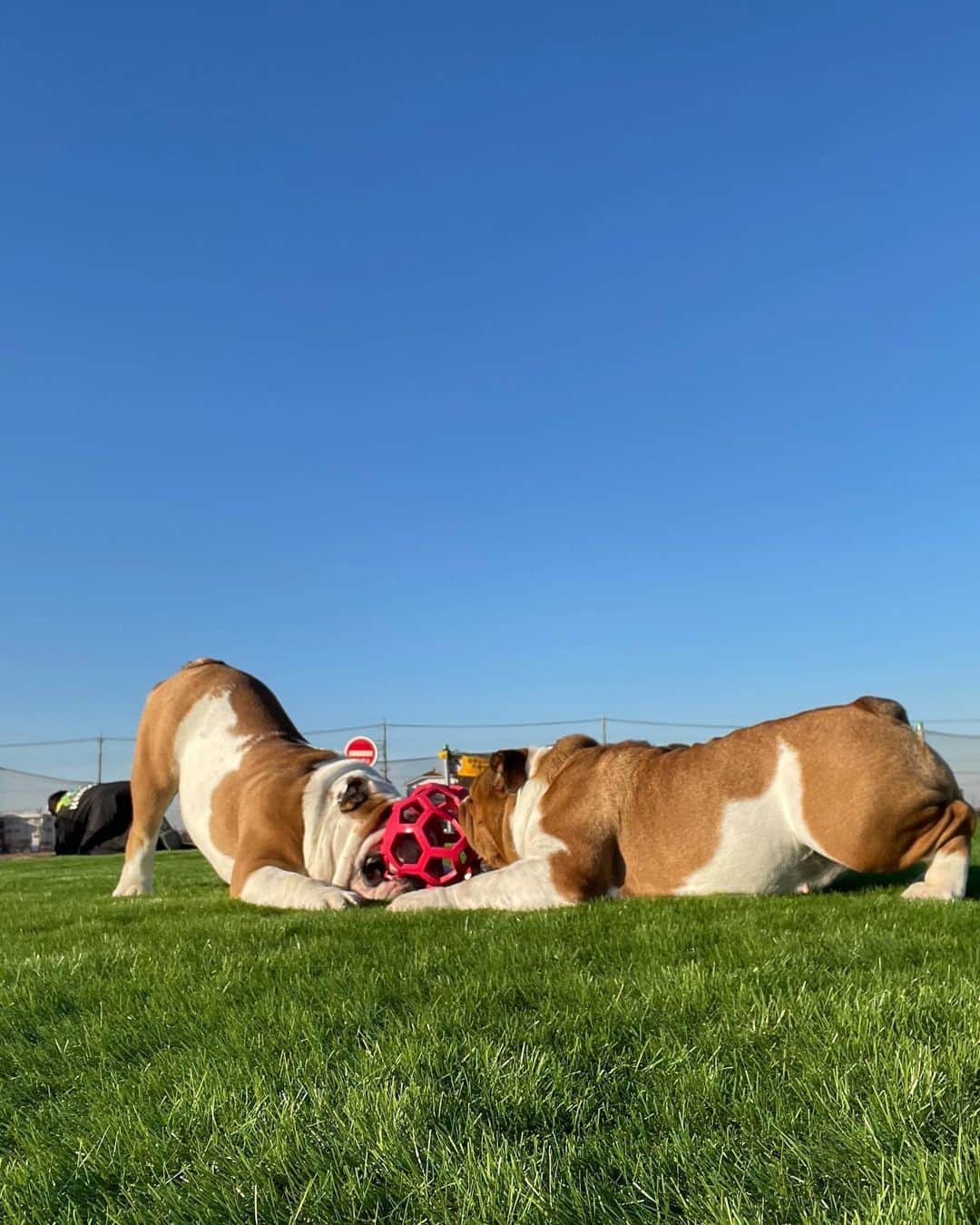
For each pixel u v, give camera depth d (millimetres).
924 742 1318
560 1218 458
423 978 906
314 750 1952
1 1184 543
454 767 7293
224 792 1947
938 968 868
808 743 1346
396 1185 505
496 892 1425
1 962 1188
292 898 1589
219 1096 625
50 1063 754
